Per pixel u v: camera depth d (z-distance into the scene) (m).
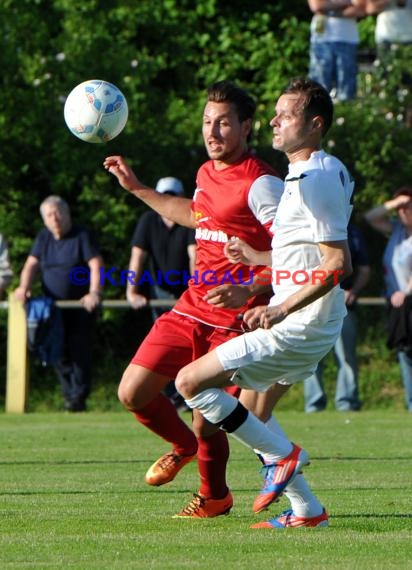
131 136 53.06
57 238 44.00
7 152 52.81
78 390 44.75
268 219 20.42
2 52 52.91
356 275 43.12
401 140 54.00
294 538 17.58
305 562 15.73
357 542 17.22
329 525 18.86
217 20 64.19
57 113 52.88
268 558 16.02
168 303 42.44
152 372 20.69
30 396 49.62
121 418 42.06
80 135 21.66
